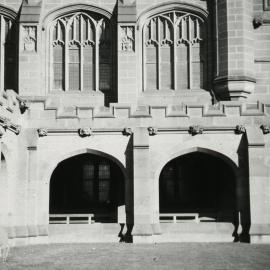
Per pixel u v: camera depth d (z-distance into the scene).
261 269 16.78
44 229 25.58
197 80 33.44
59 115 26.25
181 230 26.00
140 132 25.92
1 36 33.69
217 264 17.91
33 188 25.66
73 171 31.69
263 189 25.38
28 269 17.11
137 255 20.50
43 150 26.16
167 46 33.62
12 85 33.44
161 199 31.23
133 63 32.22
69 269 17.05
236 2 32.19
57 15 33.50
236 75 31.73
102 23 33.69
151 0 33.47
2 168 24.16
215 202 30.88
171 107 26.38
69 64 33.53
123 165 26.02
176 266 17.48
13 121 24.72
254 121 26.09
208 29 33.31
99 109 26.41
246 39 32.19
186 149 26.06
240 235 25.61
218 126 26.06
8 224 24.14
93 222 29.98
